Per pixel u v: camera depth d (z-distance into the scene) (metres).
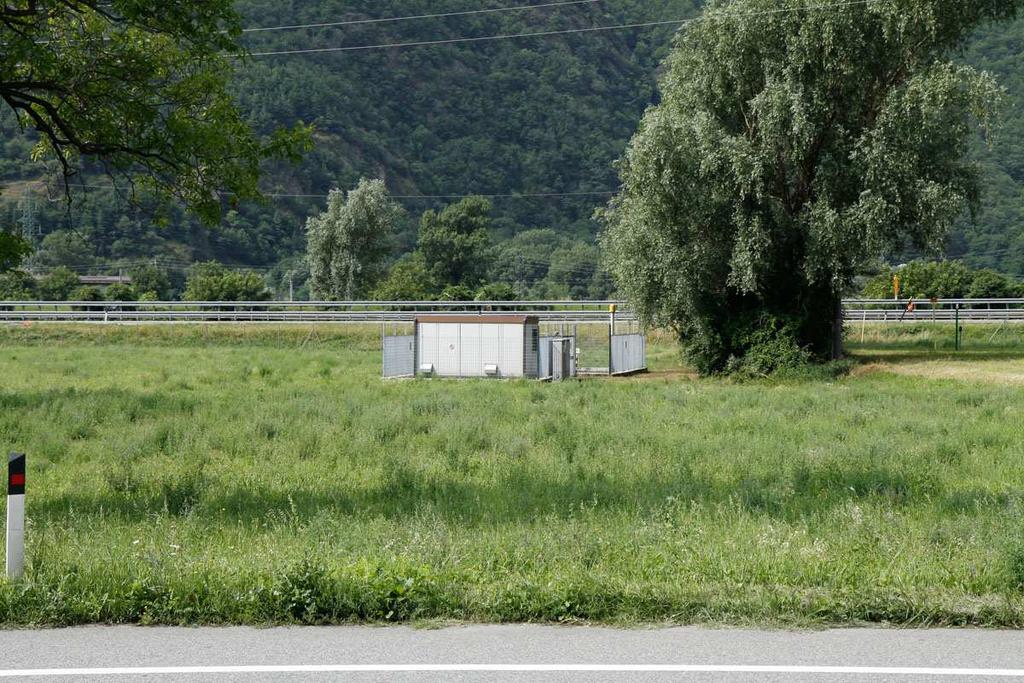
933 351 87.56
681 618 13.87
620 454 30.17
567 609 13.97
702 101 79.06
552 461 29.17
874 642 12.88
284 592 14.20
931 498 22.69
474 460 29.80
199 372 72.88
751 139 77.62
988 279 135.75
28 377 66.88
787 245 76.44
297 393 54.53
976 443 32.75
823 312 77.94
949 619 13.69
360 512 20.73
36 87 31.70
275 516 20.47
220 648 12.70
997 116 70.56
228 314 116.88
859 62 73.31
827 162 74.75
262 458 30.94
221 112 33.00
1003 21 75.62
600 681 11.31
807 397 51.25
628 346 79.06
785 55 75.62
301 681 11.38
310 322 114.19
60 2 31.81
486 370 70.94
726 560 15.80
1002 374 64.38
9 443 34.47
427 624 13.72
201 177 33.22
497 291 140.25
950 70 70.25
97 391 53.56
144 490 25.09
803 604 13.91
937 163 72.81
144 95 32.16
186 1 31.50
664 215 75.00
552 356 72.75
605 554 16.31
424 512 19.56
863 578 14.96
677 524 18.81
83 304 120.69
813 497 22.94
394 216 183.75
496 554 16.19
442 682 11.30
